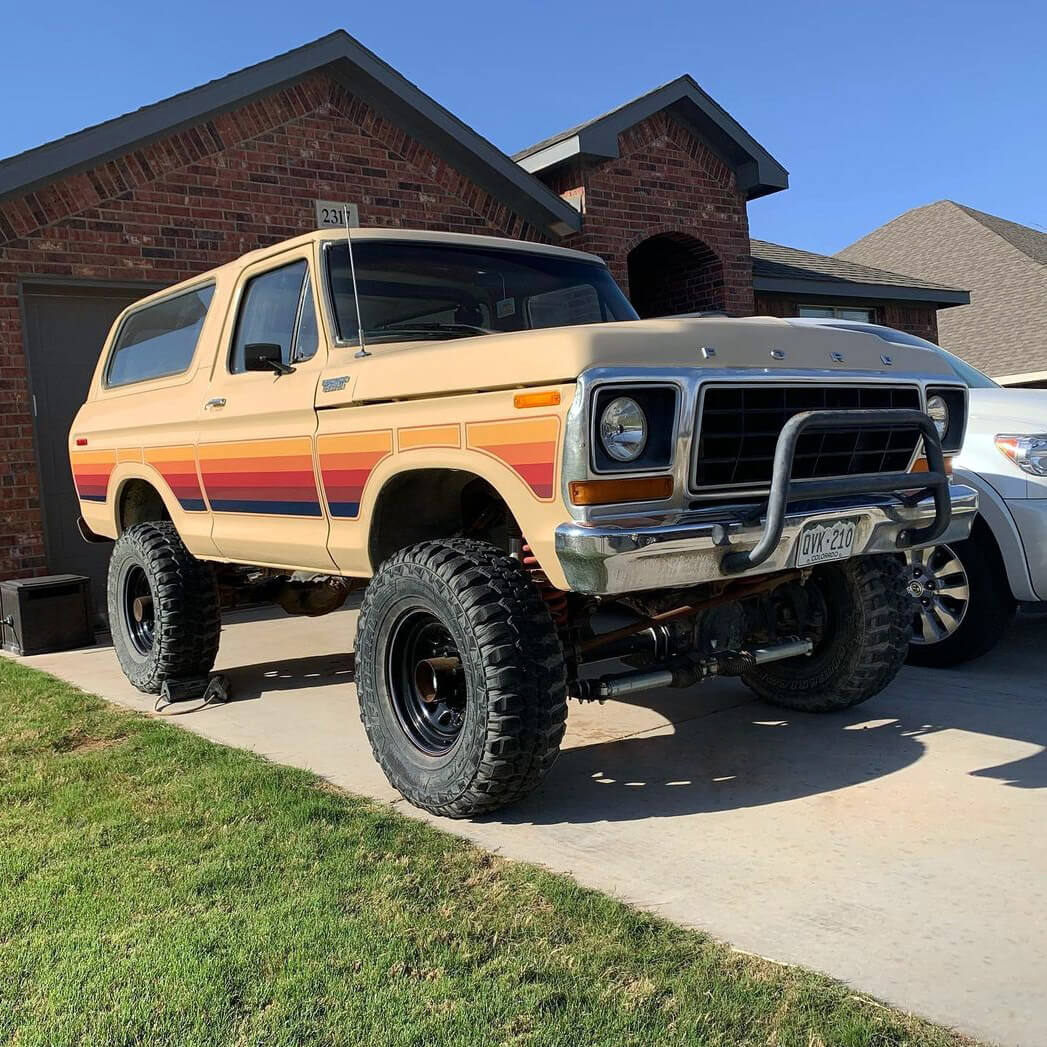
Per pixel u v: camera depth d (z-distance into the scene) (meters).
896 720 4.49
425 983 2.42
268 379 4.47
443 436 3.49
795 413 3.47
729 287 11.81
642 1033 2.20
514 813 3.59
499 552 3.53
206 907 2.86
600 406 3.03
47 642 7.08
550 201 10.35
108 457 5.89
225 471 4.75
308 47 8.96
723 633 4.05
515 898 2.86
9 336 7.76
